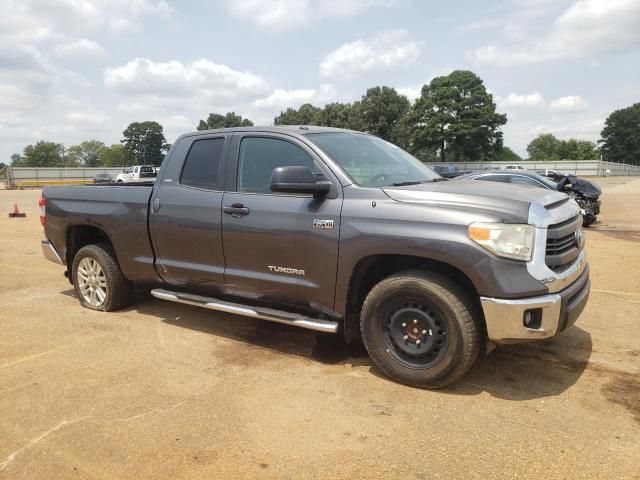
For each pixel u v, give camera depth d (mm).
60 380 3762
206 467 2680
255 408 3311
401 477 2580
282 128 4305
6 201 26078
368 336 3709
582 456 2730
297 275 3967
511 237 3184
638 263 7836
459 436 2951
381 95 67312
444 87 67688
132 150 107875
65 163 129375
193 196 4559
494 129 69500
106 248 5508
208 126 80812
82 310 5617
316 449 2836
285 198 4027
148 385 3664
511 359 4070
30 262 8562
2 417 3229
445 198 3465
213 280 4504
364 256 3602
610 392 3494
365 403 3367
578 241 3715
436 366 3439
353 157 4105
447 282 3398
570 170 64688
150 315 5398
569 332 4691
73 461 2750
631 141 114875
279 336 4723
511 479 2549
